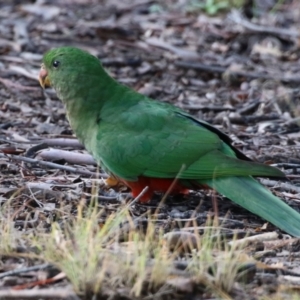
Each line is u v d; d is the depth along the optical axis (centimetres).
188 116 1118
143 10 2175
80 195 1119
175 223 1043
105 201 1120
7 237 937
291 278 910
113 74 1786
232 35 2002
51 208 1079
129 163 1088
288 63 1886
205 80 1788
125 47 1928
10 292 848
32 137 1407
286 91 1673
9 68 1755
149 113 1108
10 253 930
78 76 1148
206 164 1057
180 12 2172
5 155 1266
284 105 1627
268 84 1753
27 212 1062
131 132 1098
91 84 1146
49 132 1449
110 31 1981
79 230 928
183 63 1822
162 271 859
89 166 1265
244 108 1619
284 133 1495
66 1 2227
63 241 909
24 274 890
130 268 862
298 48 1955
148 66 1819
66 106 1177
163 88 1725
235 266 888
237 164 1040
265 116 1570
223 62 1870
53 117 1530
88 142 1152
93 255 863
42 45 1905
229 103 1655
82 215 1050
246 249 969
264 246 985
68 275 865
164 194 1139
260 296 868
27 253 929
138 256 888
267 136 1466
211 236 949
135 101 1144
